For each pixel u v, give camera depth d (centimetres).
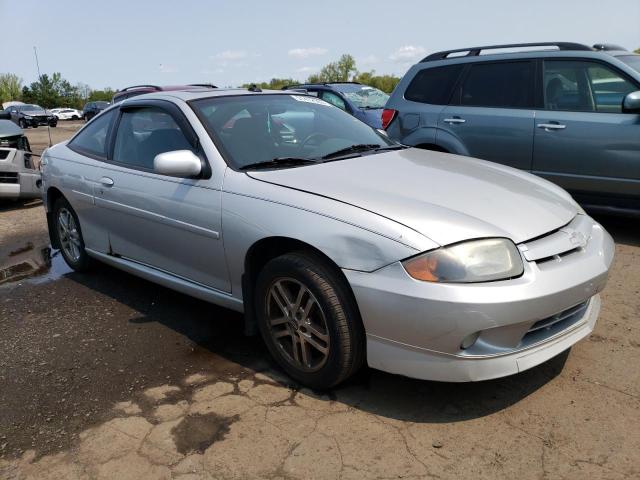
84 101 8106
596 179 507
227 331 359
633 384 278
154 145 371
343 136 382
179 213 334
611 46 560
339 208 263
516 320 237
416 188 284
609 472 220
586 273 261
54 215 496
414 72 636
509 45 575
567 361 301
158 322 376
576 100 519
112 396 288
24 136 894
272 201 286
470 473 223
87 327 372
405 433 248
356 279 250
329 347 267
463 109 583
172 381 300
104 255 430
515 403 266
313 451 239
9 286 461
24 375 312
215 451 242
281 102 394
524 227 260
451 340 236
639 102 468
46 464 239
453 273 235
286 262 275
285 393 284
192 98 368
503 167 360
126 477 229
